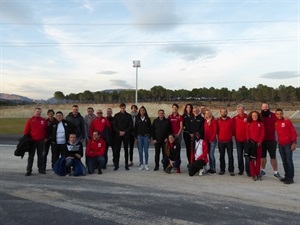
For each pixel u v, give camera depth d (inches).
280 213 232.7
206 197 276.2
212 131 382.0
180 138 407.2
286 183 328.2
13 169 415.8
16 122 1408.7
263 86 3590.1
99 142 389.1
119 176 368.5
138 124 414.6
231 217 222.8
